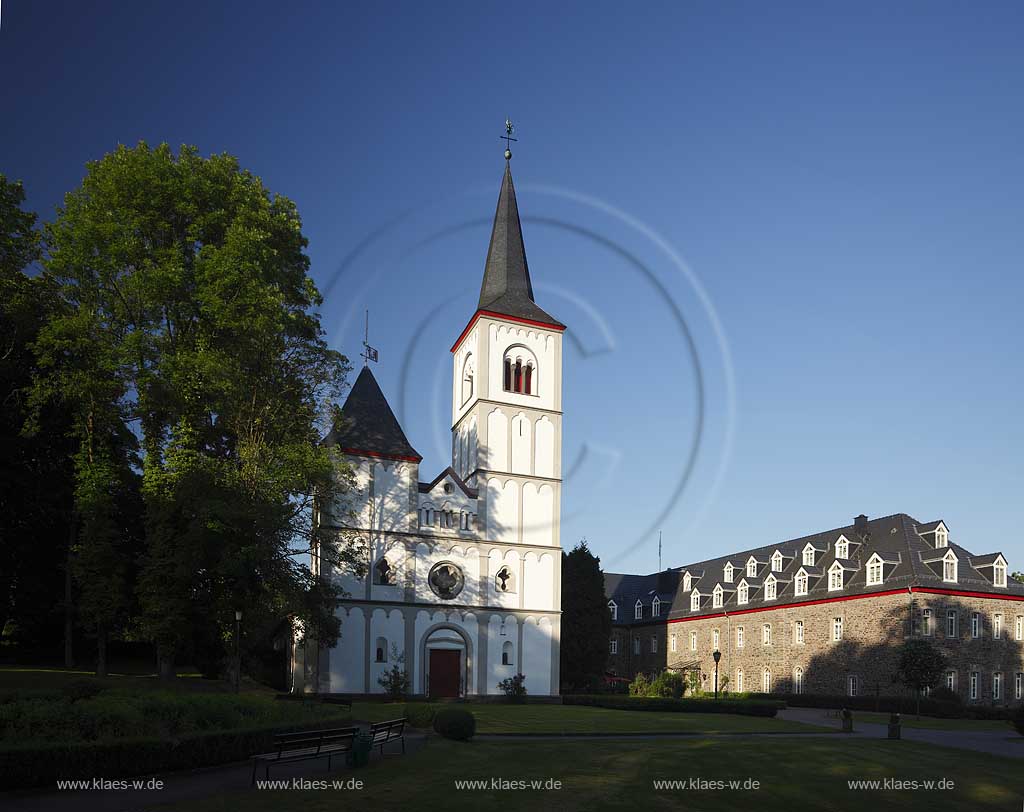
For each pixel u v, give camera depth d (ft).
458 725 84.64
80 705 59.62
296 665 144.25
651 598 265.95
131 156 113.29
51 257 114.73
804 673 193.36
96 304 114.62
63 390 108.68
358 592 149.79
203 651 131.44
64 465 133.28
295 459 115.55
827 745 89.81
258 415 121.49
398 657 150.00
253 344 114.32
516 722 108.27
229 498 107.76
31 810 44.39
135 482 141.18
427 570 155.74
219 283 109.50
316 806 47.75
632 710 147.33
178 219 118.83
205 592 111.86
